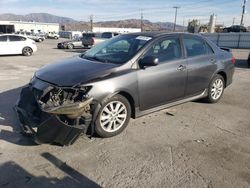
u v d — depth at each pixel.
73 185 3.08
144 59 4.40
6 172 3.28
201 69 5.52
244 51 26.52
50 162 3.51
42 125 3.50
